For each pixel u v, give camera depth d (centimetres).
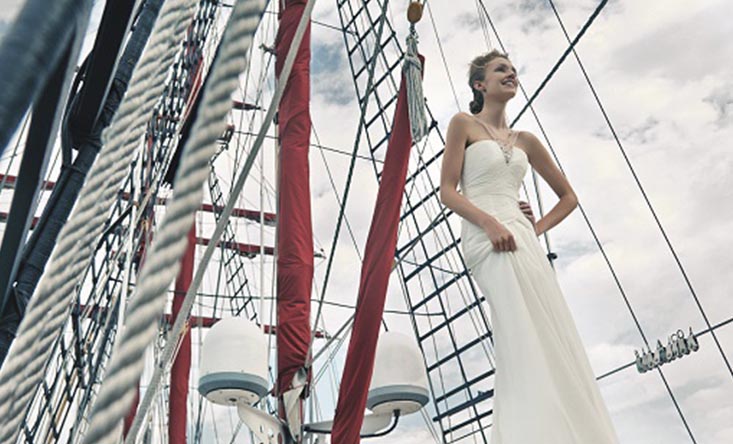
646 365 682
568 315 247
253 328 561
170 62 117
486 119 291
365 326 450
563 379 230
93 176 104
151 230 488
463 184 277
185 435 916
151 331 63
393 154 463
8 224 99
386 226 459
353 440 445
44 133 90
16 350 86
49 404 304
